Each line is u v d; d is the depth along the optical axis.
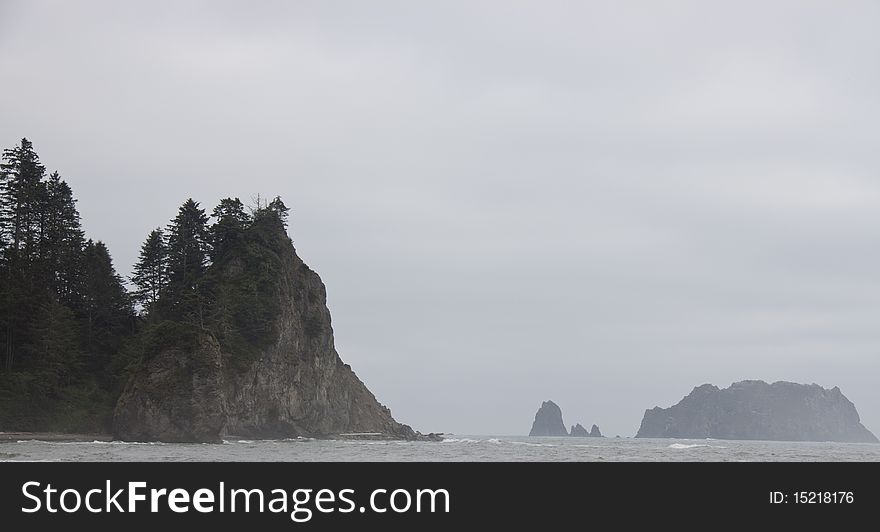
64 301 127.88
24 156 126.88
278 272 137.12
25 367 112.31
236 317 127.12
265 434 126.44
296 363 135.88
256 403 124.50
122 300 133.88
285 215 152.88
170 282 138.50
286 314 135.38
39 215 129.25
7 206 124.31
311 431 140.12
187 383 104.12
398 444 124.19
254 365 124.06
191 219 140.38
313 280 151.00
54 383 111.50
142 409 102.81
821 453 136.00
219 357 107.75
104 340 128.12
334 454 82.12
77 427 109.50
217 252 140.00
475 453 90.19
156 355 105.31
